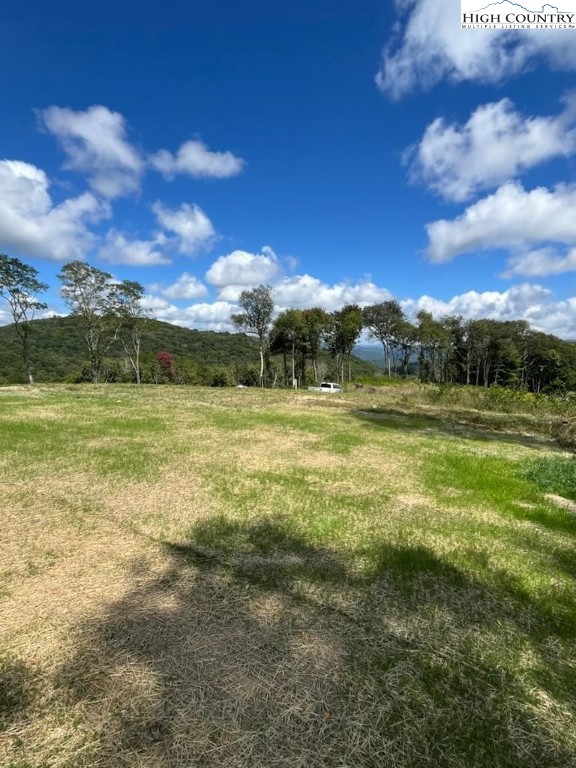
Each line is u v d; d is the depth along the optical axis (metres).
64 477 5.21
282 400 15.80
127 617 2.53
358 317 41.00
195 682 2.04
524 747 1.78
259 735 1.77
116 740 1.74
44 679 2.05
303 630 2.46
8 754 1.68
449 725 1.87
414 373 58.94
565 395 14.75
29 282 26.53
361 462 6.55
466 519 4.36
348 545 3.62
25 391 16.30
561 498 5.21
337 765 1.66
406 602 2.80
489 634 2.51
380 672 2.16
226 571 3.10
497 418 12.20
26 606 2.63
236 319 36.75
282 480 5.42
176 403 13.53
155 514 4.16
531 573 3.27
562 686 2.13
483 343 50.38
